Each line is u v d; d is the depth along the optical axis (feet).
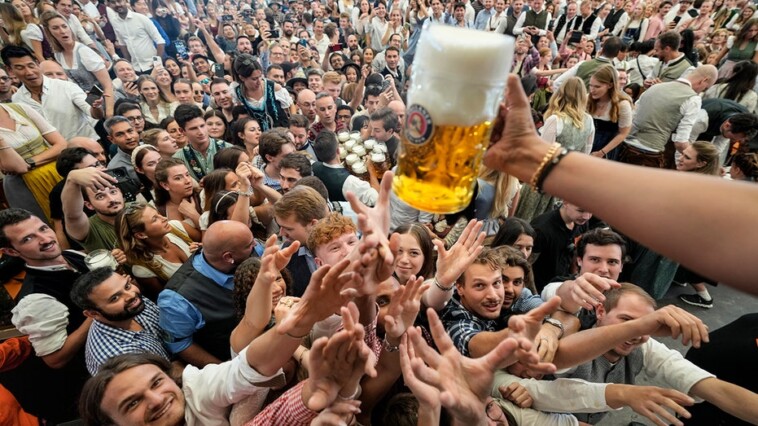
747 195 1.84
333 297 3.24
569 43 24.56
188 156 11.79
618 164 2.31
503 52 2.08
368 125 13.58
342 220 5.79
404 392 4.54
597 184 2.29
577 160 2.43
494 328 5.63
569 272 9.34
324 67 23.76
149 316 6.56
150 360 4.27
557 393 4.72
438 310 5.11
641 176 2.17
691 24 27.12
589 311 5.66
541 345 4.04
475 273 5.36
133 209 7.34
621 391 4.36
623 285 4.91
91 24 21.03
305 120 12.98
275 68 17.87
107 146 13.42
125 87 16.39
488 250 5.62
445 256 4.94
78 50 14.87
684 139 12.42
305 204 6.89
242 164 8.11
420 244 6.28
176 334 6.00
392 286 5.14
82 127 12.77
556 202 11.07
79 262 7.11
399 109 13.69
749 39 18.48
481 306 5.34
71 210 7.86
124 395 3.87
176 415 4.05
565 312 4.88
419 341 3.00
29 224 6.35
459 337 4.82
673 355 5.16
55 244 6.68
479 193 8.38
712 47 22.76
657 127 12.67
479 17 28.32
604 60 13.73
